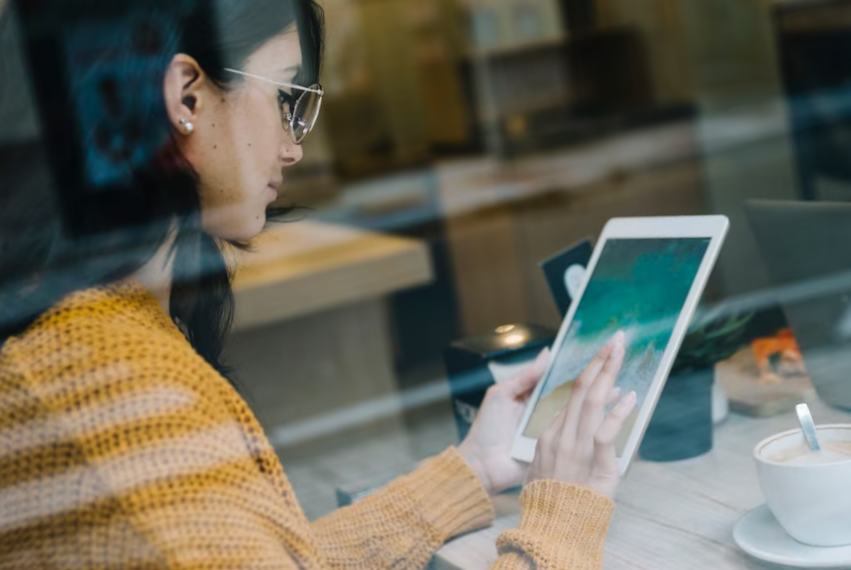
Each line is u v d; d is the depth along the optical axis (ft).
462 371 3.72
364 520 3.26
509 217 13.56
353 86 14.25
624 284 3.42
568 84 14.49
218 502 2.21
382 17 14.37
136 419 2.18
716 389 3.45
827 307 3.54
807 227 3.56
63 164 2.32
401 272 7.41
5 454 2.19
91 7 2.31
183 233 2.49
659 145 13.58
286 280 6.69
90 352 2.23
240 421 2.45
